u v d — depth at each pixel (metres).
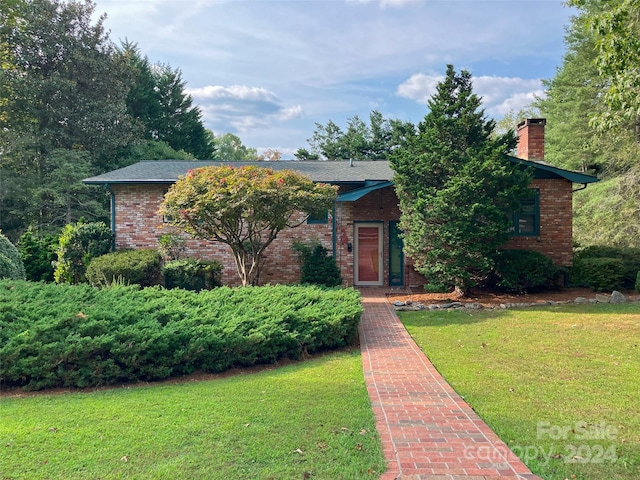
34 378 6.38
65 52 27.55
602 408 5.25
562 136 27.45
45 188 25.50
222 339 7.14
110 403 5.63
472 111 13.67
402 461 3.97
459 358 7.55
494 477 3.70
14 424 4.91
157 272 15.07
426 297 13.83
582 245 22.72
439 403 5.47
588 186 25.06
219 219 11.39
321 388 6.11
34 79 25.83
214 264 15.06
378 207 16.33
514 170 13.11
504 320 10.46
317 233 16.23
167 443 4.32
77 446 4.29
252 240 12.97
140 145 31.80
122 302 8.39
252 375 7.01
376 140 38.69
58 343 6.43
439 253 12.78
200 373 7.19
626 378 6.32
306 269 14.88
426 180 13.46
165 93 40.03
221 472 3.77
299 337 7.96
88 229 15.90
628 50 8.91
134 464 3.93
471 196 12.49
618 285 14.17
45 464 3.95
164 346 6.83
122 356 6.66
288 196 11.08
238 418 4.95
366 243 16.45
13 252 13.81
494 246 12.91
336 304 9.39
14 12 26.22
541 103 31.92
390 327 10.09
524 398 5.62
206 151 43.03
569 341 8.45
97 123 28.47
